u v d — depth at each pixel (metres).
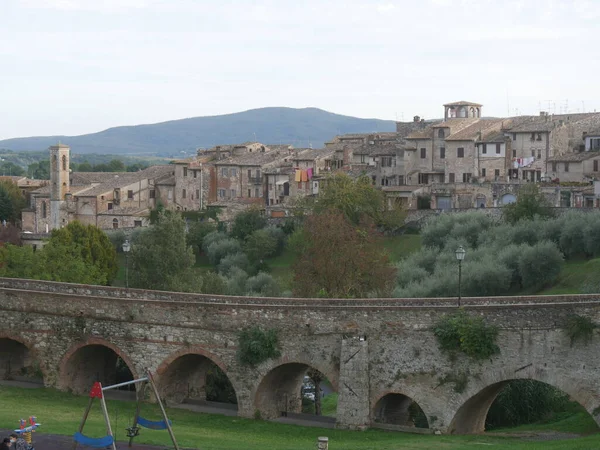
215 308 75.81
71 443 57.31
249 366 74.62
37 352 82.44
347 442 65.56
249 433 69.19
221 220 195.38
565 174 185.88
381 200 172.00
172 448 57.59
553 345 66.56
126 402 78.00
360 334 71.69
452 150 199.25
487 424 79.00
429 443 63.44
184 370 80.06
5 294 83.81
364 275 114.06
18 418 65.44
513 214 152.75
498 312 68.25
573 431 70.38
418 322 70.25
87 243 145.12
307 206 179.75
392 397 77.06
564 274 129.00
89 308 80.44
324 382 109.31
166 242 135.75
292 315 73.62
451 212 166.25
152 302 78.00
